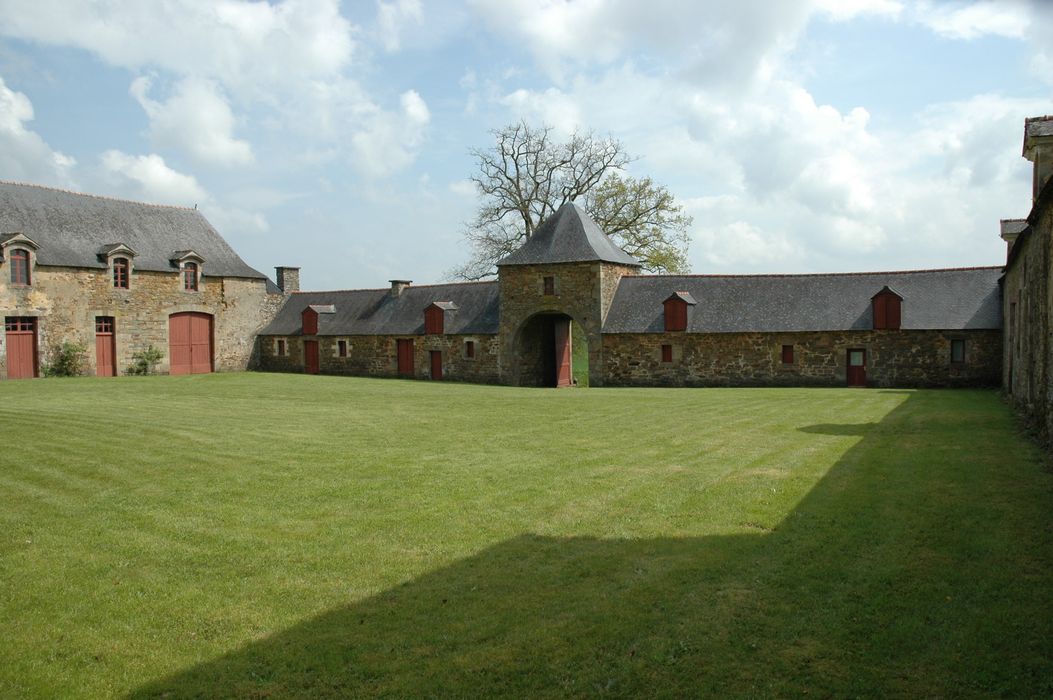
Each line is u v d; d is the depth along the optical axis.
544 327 30.44
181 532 7.00
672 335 26.53
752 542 6.38
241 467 9.80
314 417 15.23
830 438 11.73
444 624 4.98
